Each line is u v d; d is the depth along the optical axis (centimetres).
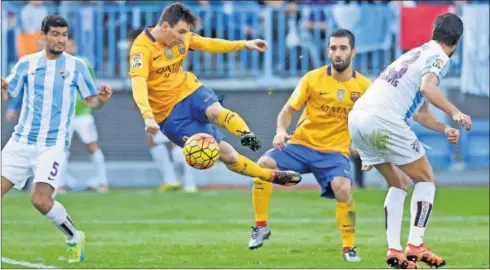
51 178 2903
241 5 5841
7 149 2947
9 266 2908
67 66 2952
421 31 5566
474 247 3341
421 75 2655
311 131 3097
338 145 3100
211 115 2823
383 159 2780
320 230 3725
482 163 5538
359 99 2739
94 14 5791
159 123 2889
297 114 5512
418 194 2728
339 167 3061
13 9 5688
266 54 5794
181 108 2852
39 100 2923
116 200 4644
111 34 5791
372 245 3359
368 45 5734
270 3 5841
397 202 2811
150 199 4691
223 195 4859
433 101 2603
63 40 2925
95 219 4025
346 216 3033
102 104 3000
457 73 5791
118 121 5591
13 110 3578
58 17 2933
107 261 2995
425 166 2728
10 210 4281
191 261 2997
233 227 3812
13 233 3631
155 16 5809
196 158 2705
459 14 5734
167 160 5056
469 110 5697
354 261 3003
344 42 3044
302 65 5847
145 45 2808
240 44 2956
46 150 2920
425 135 5497
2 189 2944
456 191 5038
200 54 6006
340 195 3036
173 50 2836
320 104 3080
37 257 3083
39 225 3838
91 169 5353
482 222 4009
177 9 2819
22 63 2941
